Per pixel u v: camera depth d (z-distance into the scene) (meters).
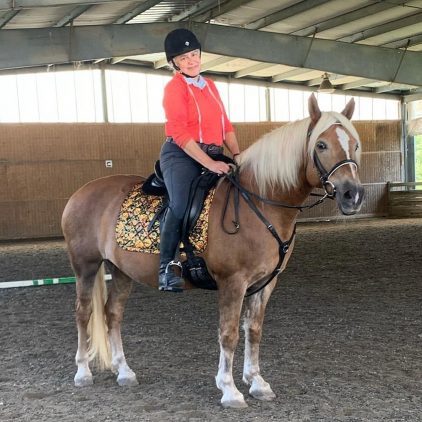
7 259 11.22
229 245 3.32
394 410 3.22
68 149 16.86
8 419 3.24
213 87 3.56
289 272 8.18
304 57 13.78
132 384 3.79
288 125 3.39
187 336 5.00
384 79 14.41
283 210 3.35
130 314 5.93
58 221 16.80
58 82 16.70
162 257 3.41
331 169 3.07
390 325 5.14
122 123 17.34
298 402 3.39
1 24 11.58
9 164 16.30
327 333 4.93
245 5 12.31
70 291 7.40
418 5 12.10
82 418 3.23
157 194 3.63
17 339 5.06
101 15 12.23
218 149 3.54
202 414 3.25
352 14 12.64
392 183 19.89
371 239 11.99
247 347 3.61
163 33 12.69
